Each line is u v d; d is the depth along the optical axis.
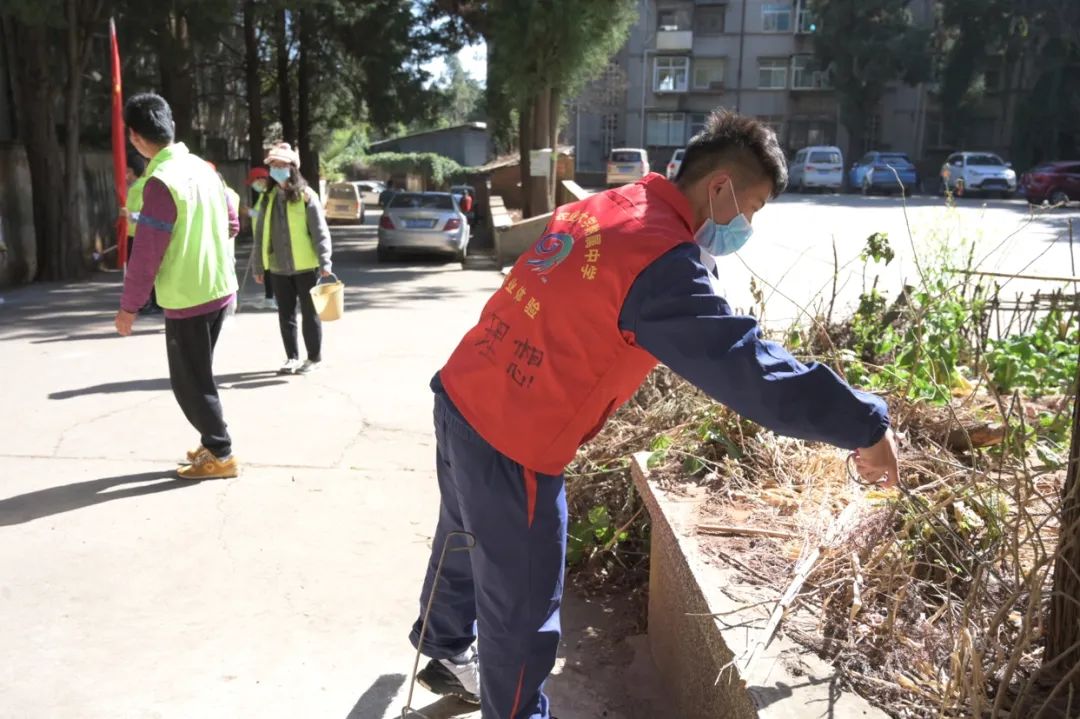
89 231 14.70
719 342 1.85
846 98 44.50
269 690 2.89
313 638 3.20
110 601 3.42
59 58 14.25
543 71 17.08
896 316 4.78
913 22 46.53
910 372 3.82
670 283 1.91
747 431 3.37
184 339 4.45
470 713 2.79
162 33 16.38
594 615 3.43
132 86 18.05
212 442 4.65
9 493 4.47
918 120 50.09
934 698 2.00
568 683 2.96
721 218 2.12
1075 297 4.96
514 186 26.92
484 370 2.13
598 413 2.12
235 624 3.28
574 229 2.08
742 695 2.03
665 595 2.87
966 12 41.56
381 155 60.66
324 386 6.69
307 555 3.84
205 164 4.52
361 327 9.28
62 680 2.91
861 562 2.45
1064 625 2.02
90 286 12.68
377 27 22.58
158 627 3.24
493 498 2.14
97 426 5.58
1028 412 3.83
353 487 4.64
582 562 3.74
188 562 3.75
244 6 17.83
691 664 2.54
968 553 2.45
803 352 4.19
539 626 2.23
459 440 2.17
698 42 53.56
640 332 1.94
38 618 3.28
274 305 10.38
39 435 5.39
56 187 13.26
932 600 2.51
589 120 54.44
